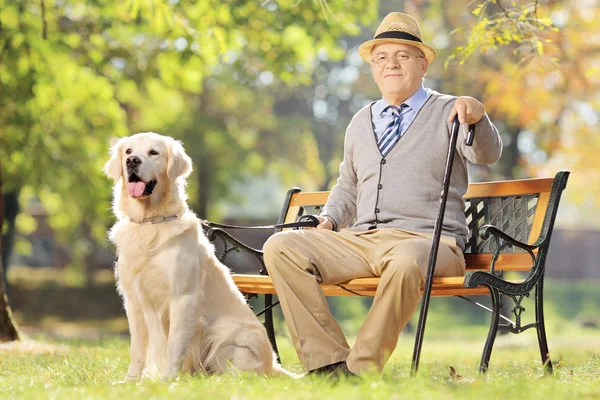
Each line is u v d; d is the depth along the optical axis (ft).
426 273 14.94
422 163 16.70
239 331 16.58
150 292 16.24
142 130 73.41
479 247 18.38
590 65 53.88
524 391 12.60
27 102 38.14
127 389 13.46
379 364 14.88
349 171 18.25
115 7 36.60
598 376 16.02
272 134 102.42
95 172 56.85
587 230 124.77
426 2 69.62
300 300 15.67
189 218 16.63
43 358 22.08
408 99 17.37
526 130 69.46
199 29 31.50
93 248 105.19
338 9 33.63
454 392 12.48
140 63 46.83
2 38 34.86
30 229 80.59
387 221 16.81
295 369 20.12
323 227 17.69
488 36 23.50
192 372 16.29
